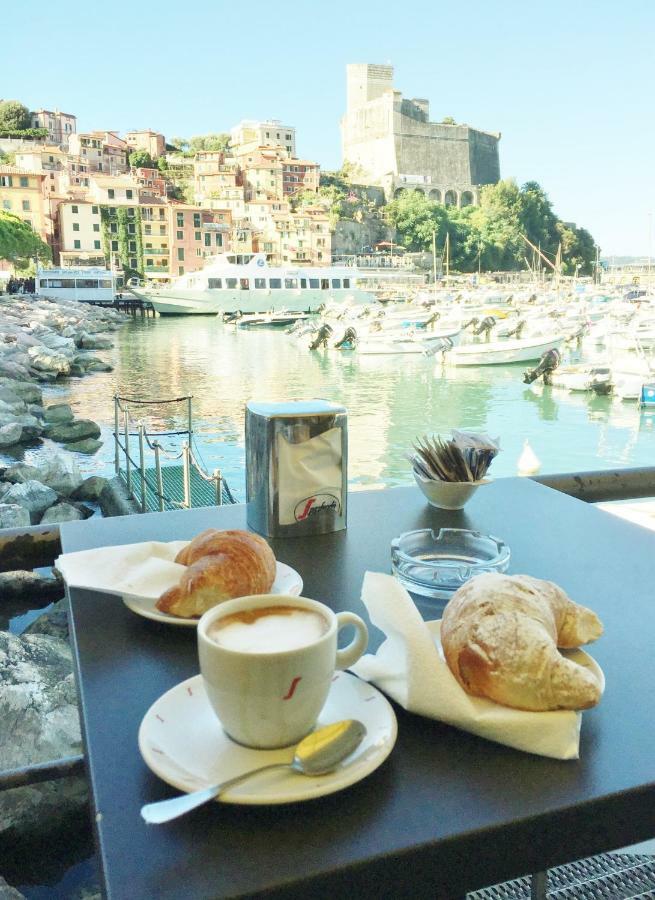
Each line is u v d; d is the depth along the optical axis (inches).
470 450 62.0
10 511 319.3
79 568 43.2
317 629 29.8
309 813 25.8
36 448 539.8
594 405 769.6
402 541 50.1
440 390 874.1
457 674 31.0
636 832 27.7
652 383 743.1
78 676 35.5
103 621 41.1
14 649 144.1
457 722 29.9
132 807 26.2
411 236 4468.5
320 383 934.4
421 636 31.2
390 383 933.8
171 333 1732.3
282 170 4448.8
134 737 30.5
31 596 227.1
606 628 40.7
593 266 5108.3
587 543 54.5
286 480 54.6
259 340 1561.3
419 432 637.9
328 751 27.2
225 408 745.0
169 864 23.6
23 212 3299.7
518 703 29.6
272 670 26.6
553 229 5083.7
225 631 29.3
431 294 2753.4
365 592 33.2
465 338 1537.9
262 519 55.9
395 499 65.7
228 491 307.1
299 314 2007.9
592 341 1359.5
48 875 106.7
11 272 3137.3
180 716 30.4
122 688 34.3
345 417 55.8
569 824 26.5
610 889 47.6
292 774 27.0
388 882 24.3
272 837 24.7
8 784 46.9
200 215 3481.8
